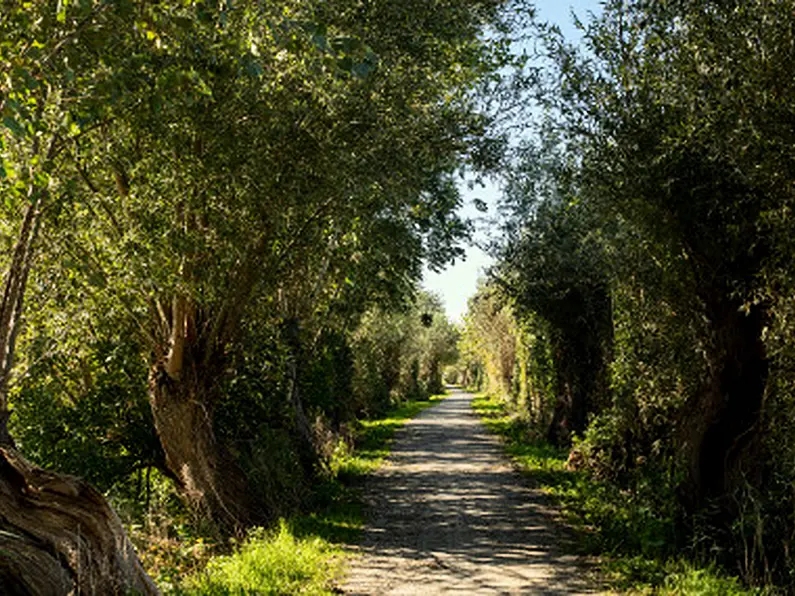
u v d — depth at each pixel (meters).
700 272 10.12
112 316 13.03
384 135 11.29
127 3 6.38
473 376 98.62
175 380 13.04
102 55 7.06
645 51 9.73
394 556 10.55
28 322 12.76
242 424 15.59
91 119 8.09
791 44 8.01
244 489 13.42
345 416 27.66
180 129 10.09
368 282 19.09
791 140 7.96
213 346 13.34
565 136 10.19
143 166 10.81
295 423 17.03
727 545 9.85
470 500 15.28
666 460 13.35
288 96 10.40
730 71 8.48
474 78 13.17
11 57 6.46
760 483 10.13
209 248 11.77
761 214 8.34
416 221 15.57
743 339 9.91
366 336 35.75
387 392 45.88
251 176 10.64
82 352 14.41
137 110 9.10
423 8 10.87
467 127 12.77
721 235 9.45
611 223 11.55
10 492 6.89
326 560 10.21
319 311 20.14
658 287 11.35
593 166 10.08
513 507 14.45
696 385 11.27
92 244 12.16
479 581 9.16
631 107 9.73
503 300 23.72
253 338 15.38
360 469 19.77
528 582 9.09
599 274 18.89
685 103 9.26
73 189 8.99
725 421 10.28
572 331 22.39
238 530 12.59
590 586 8.88
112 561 7.00
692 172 9.10
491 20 12.25
